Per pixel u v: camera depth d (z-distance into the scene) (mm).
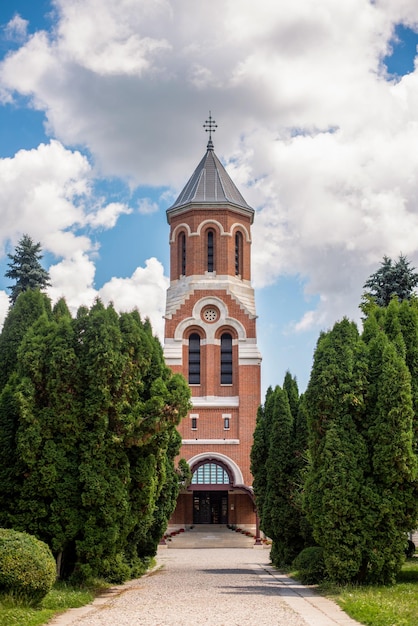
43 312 29641
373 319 29578
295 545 36469
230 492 62969
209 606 21219
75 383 25141
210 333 66250
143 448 26922
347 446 25625
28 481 24328
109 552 24641
